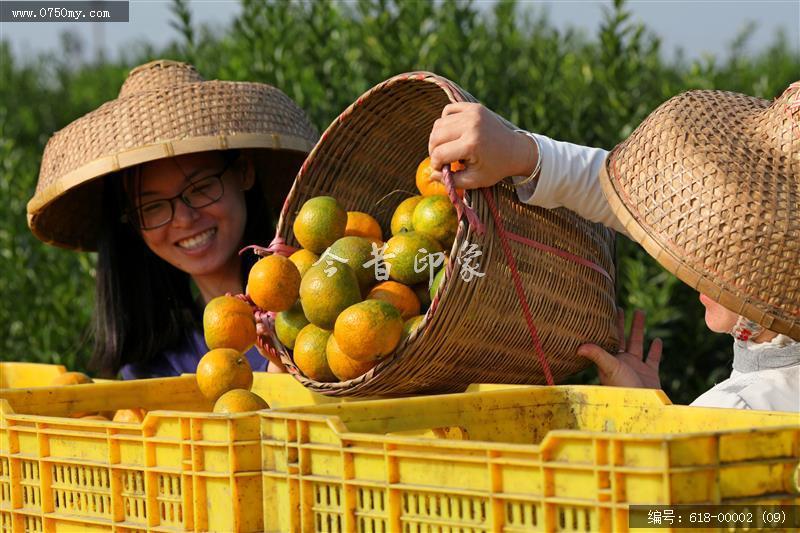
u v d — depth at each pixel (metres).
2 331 4.94
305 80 4.29
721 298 1.73
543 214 2.15
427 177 2.28
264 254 2.44
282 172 3.34
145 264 3.26
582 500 1.26
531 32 5.28
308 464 1.51
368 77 4.37
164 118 2.77
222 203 3.08
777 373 1.89
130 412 2.20
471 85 4.20
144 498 1.69
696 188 1.77
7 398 2.03
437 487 1.38
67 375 2.36
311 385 2.10
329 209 2.24
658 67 4.59
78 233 3.38
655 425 1.77
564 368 2.26
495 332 2.02
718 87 4.23
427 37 4.23
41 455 1.81
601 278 2.29
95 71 8.26
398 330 1.94
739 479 1.25
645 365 2.44
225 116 2.80
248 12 4.45
